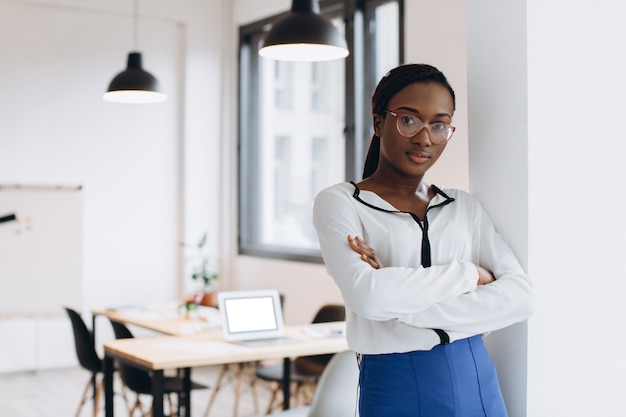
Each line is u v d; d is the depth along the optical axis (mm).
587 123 2270
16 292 6922
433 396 1852
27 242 6957
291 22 4020
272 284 7270
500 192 2229
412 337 1857
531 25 2166
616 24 2332
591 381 2293
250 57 7766
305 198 7156
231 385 6742
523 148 2166
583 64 2266
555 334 2217
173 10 7586
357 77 6293
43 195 7020
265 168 7688
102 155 7402
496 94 2252
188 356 3980
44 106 7152
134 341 4418
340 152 6676
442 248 1957
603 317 2309
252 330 4539
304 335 4641
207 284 6195
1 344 7086
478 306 1878
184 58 7676
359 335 1933
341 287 1854
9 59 7012
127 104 7516
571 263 2240
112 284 7461
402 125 1889
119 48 7457
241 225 7777
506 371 2234
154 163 7641
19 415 5785
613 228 2320
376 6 6199
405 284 1801
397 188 1992
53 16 7172
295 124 7250
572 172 2242
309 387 6051
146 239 7613
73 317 5258
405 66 1935
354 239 1880
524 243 2166
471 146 2330
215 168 7812
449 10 5164
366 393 1929
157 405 3861
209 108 7766
